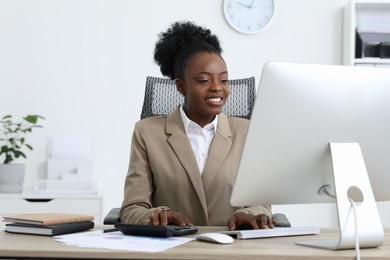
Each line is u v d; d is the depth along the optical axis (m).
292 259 1.13
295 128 1.29
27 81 3.57
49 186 3.43
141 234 1.37
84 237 1.33
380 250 1.26
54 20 3.59
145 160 1.80
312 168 1.34
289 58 3.70
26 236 1.37
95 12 3.61
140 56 3.62
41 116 3.57
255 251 1.16
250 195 1.35
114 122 3.61
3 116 3.55
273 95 1.26
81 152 3.53
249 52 3.68
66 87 3.59
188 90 1.77
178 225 1.49
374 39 3.61
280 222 1.82
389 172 1.39
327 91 1.28
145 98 2.11
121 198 3.62
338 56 3.70
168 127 1.82
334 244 1.26
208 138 1.84
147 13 3.63
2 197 3.05
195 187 1.76
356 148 1.32
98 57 3.61
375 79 1.31
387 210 3.58
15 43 3.57
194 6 3.65
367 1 3.54
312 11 3.71
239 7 3.66
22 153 3.32
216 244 1.26
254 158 1.30
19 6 3.57
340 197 1.28
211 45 1.86
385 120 1.33
